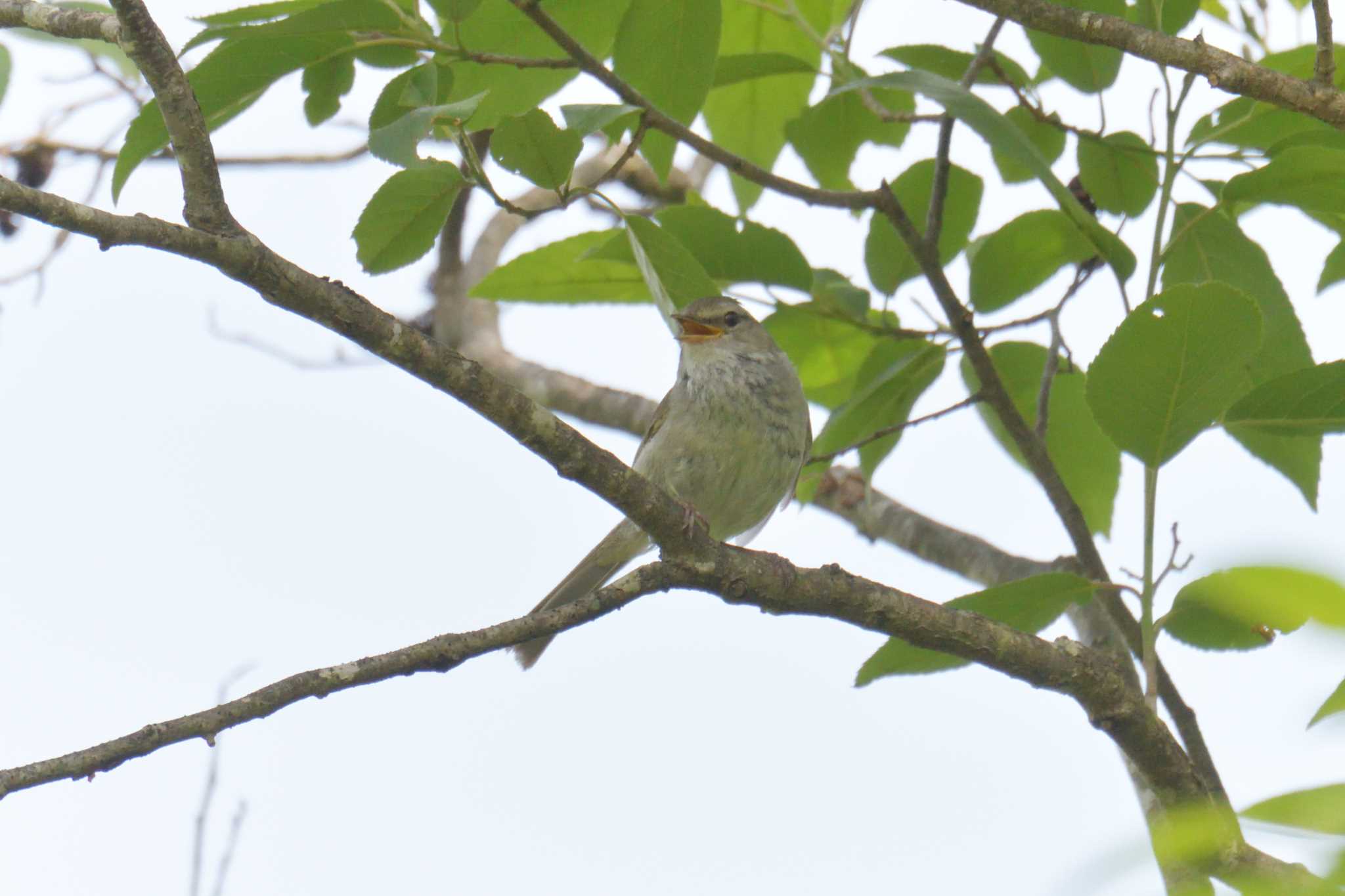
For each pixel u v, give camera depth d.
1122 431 6.98
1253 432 8.12
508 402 6.70
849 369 10.91
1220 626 7.35
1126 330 6.66
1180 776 7.59
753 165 8.88
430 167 7.51
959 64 9.70
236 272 6.00
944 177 9.41
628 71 8.45
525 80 9.05
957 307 9.44
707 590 7.43
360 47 7.93
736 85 10.75
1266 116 8.46
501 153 7.45
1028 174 10.72
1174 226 8.97
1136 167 9.41
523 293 10.20
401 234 7.85
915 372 9.88
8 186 5.34
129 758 5.62
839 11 10.49
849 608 7.57
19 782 5.42
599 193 7.92
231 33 7.53
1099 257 9.62
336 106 8.54
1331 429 7.44
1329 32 6.82
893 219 9.36
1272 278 8.77
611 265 10.05
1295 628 2.93
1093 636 10.37
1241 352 6.62
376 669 6.20
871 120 10.66
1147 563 7.35
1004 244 9.52
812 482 11.66
